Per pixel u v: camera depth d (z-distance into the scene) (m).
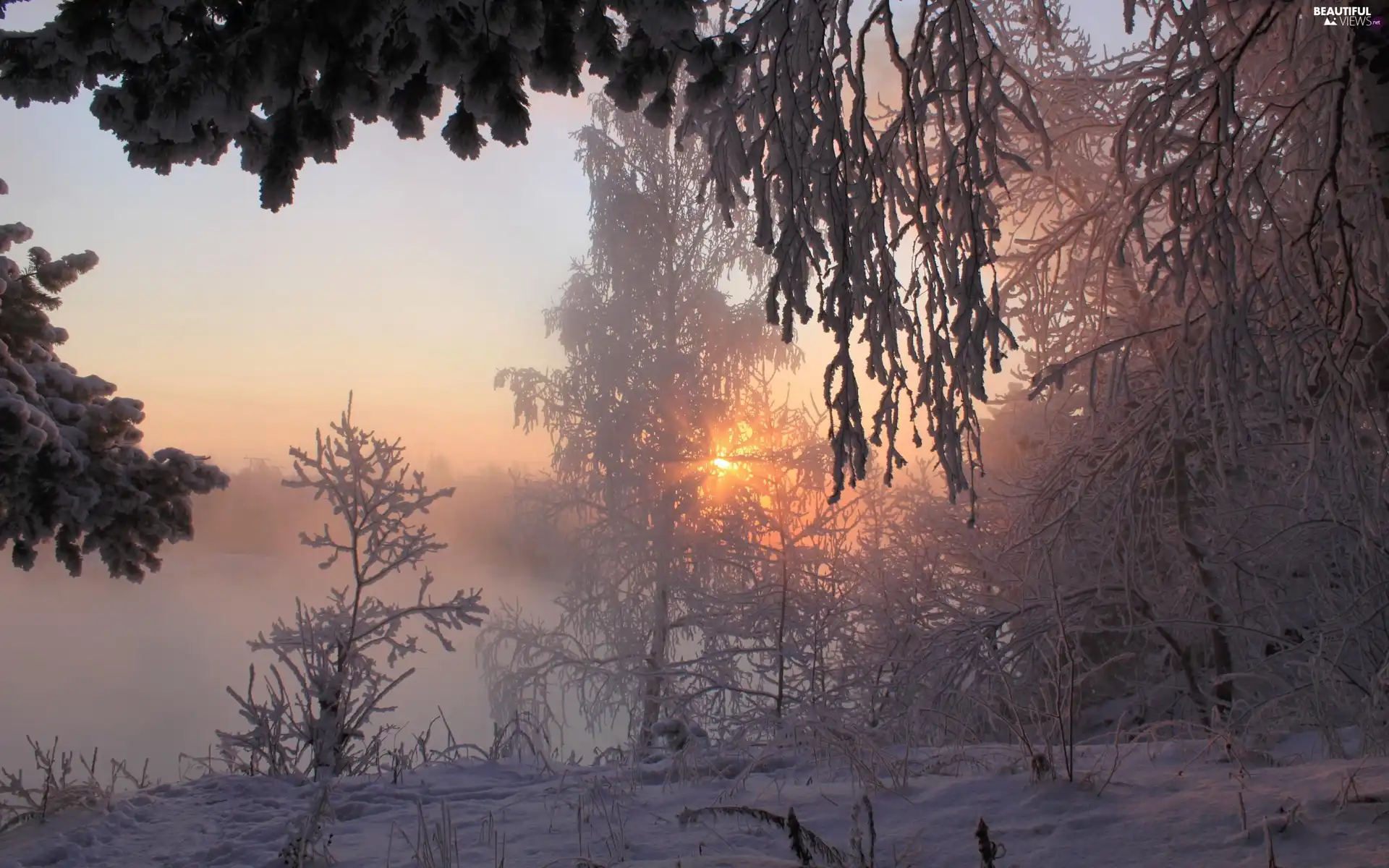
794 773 4.97
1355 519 6.78
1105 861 3.09
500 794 5.06
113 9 2.71
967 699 8.53
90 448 8.43
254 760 6.19
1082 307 9.30
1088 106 9.63
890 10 4.08
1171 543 9.77
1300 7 6.41
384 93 3.07
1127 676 10.65
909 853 3.35
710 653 10.23
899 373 4.03
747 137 4.39
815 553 10.23
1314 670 5.54
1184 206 5.24
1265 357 5.78
